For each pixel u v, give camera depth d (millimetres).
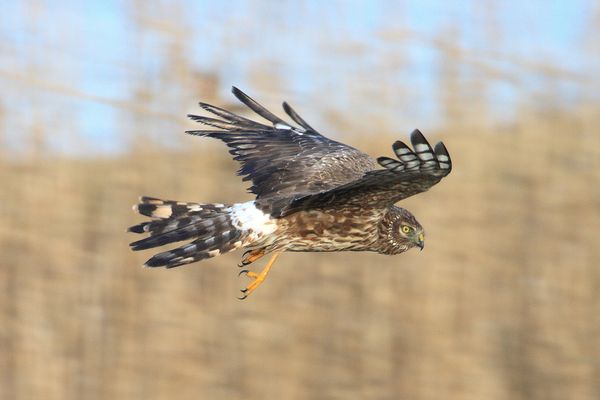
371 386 14219
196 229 10406
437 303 14531
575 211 15039
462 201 15133
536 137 15492
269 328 14586
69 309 15008
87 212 15438
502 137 15648
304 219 10742
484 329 14375
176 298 14922
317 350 14461
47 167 15734
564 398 14156
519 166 15344
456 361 14219
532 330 14438
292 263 14992
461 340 14383
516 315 14562
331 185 10984
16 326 14930
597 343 14320
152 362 14711
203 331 14711
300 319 14586
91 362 14820
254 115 12914
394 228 11805
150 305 14992
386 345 14406
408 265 14867
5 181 15531
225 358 14594
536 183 15195
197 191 15523
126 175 15586
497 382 14156
